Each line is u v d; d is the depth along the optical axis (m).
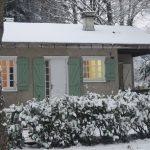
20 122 10.19
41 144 10.27
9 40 18.98
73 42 19.88
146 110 11.13
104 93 20.69
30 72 19.58
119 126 10.71
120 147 10.19
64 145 10.29
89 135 10.48
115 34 22.22
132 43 20.84
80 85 20.34
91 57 20.53
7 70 19.38
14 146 10.10
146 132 11.31
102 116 10.52
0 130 7.45
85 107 10.45
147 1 31.52
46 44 19.50
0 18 7.73
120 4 32.31
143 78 28.38
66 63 20.19
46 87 20.09
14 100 19.31
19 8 36.03
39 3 36.34
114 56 20.94
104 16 33.56
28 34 20.23
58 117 10.28
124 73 23.30
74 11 34.19
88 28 22.55
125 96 11.13
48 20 35.97
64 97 10.53
